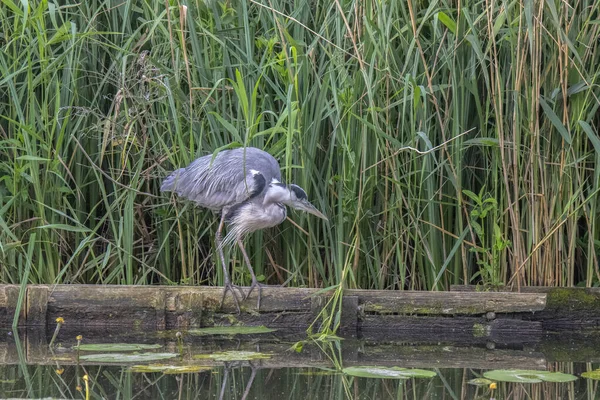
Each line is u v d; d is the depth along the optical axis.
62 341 9.95
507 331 10.80
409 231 11.06
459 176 10.76
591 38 10.84
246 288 11.07
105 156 11.52
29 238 11.17
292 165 10.80
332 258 11.09
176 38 11.17
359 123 10.86
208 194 10.73
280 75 10.84
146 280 11.54
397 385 8.06
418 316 10.86
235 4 11.34
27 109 11.08
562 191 11.08
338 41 10.68
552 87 11.04
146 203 11.61
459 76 10.97
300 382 8.12
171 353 9.19
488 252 11.24
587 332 10.99
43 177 11.08
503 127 11.11
